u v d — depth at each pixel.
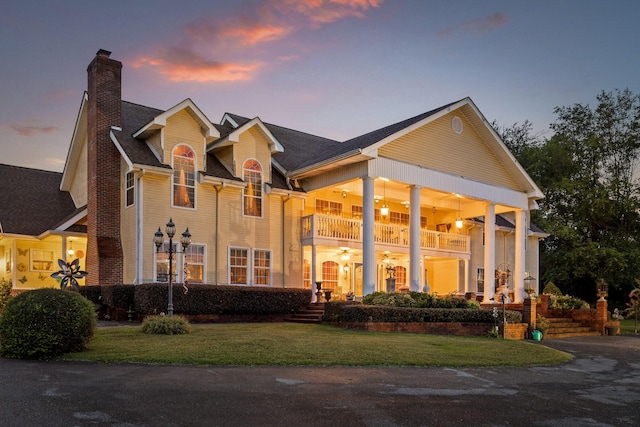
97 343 12.30
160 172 19.67
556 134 43.72
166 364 10.25
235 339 13.24
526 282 30.66
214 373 9.55
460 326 18.72
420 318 18.39
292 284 23.41
